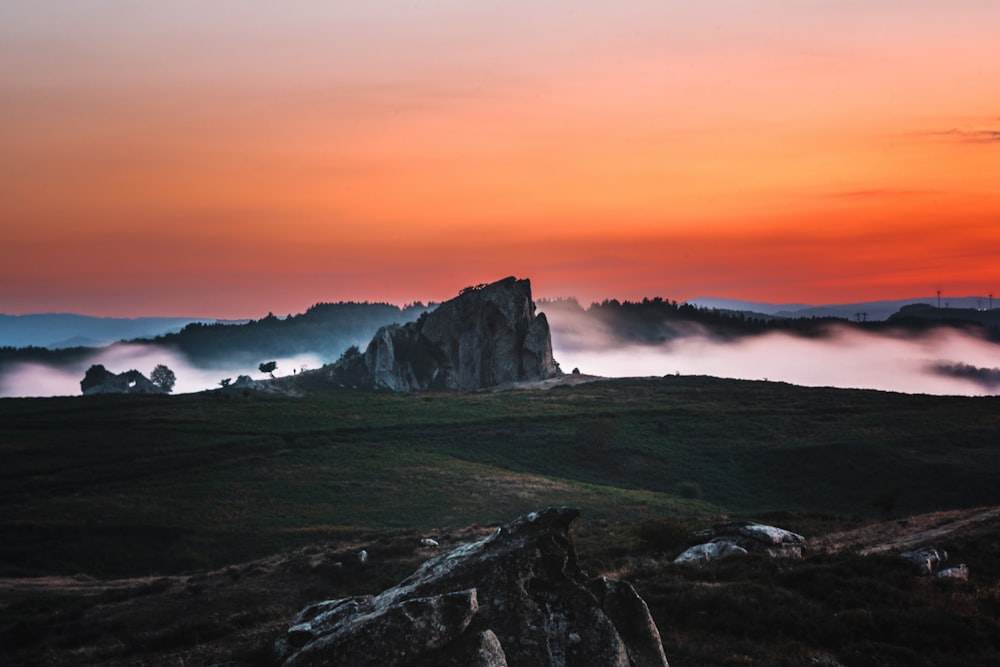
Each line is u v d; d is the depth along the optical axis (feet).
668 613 102.94
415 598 57.72
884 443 416.05
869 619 97.76
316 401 605.31
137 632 145.89
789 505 364.99
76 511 328.08
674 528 159.53
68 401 592.19
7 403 581.53
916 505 338.95
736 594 106.11
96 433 479.41
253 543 290.35
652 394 618.03
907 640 93.56
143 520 314.96
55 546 290.97
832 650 91.61
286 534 298.15
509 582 58.18
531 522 62.08
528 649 55.52
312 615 66.28
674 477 406.62
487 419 522.47
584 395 625.00
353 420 524.11
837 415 503.61
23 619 170.71
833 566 116.47
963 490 345.31
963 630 95.14
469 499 341.00
